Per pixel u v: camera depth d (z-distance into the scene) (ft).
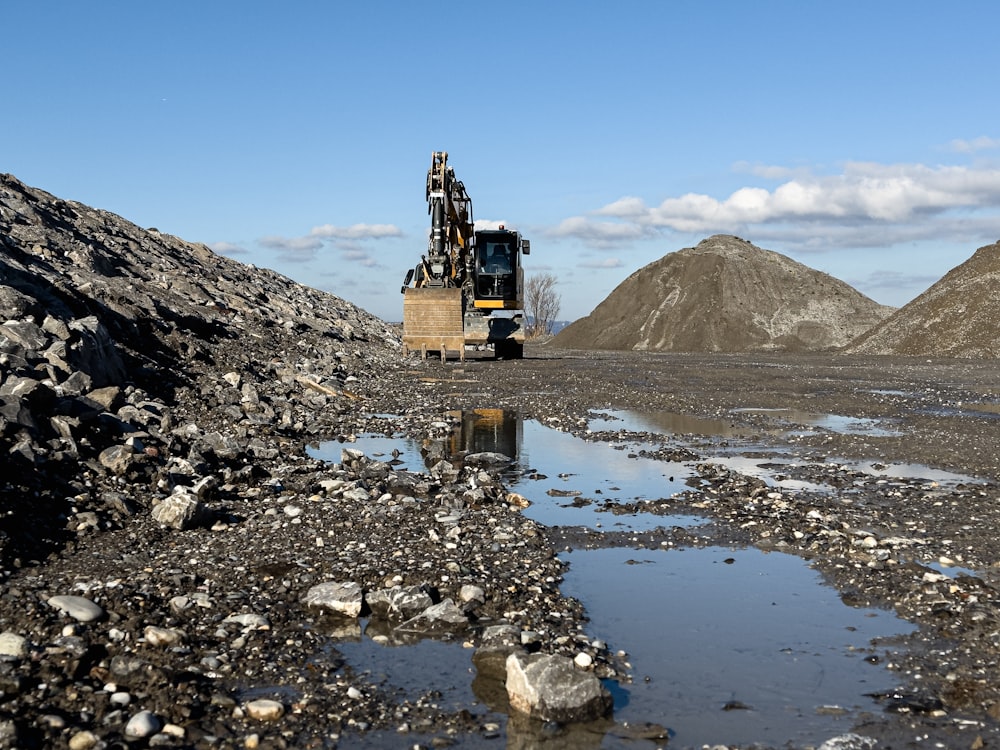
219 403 46.47
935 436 45.19
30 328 37.55
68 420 29.99
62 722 13.67
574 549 24.73
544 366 99.35
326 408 53.16
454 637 18.11
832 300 234.38
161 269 81.15
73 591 18.92
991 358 141.08
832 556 23.72
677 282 249.14
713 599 20.53
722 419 53.06
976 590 20.43
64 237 70.54
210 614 18.53
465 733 14.02
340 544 23.82
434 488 30.99
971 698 15.26
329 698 15.15
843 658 17.03
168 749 13.28
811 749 13.57
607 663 16.70
